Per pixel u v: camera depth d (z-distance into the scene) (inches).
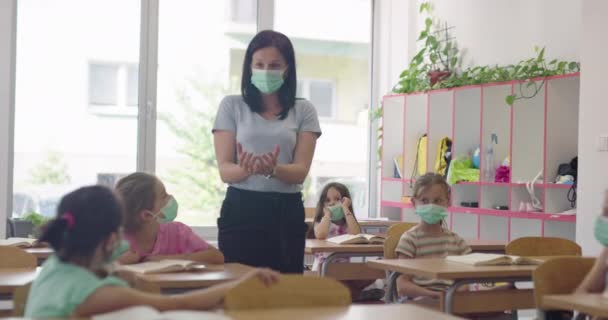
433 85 250.8
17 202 244.2
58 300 63.5
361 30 288.5
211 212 264.7
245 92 105.4
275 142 104.3
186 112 262.1
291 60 104.3
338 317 66.9
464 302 116.7
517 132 213.0
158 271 101.1
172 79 260.2
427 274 110.8
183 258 113.2
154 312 60.7
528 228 220.1
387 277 145.1
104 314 62.9
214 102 265.6
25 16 245.0
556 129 203.8
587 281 93.6
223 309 74.8
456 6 257.1
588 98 179.9
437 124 249.1
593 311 75.0
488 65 239.6
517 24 230.5
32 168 245.9
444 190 145.3
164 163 259.4
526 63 216.5
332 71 283.9
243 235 103.8
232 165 103.3
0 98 229.0
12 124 243.3
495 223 231.1
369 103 289.0
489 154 223.5
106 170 253.3
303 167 103.8
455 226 242.7
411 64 260.7
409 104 263.3
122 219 68.1
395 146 274.8
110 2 253.1
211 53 265.1
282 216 104.0
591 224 177.9
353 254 162.4
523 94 214.4
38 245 149.0
